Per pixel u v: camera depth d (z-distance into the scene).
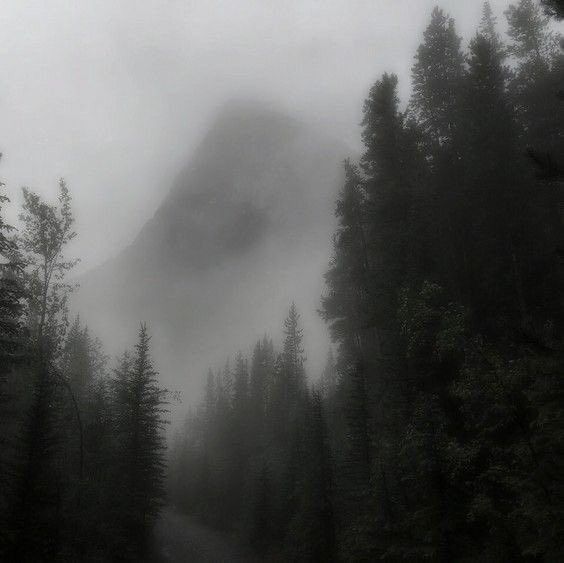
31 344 28.05
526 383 10.80
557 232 22.42
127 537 33.88
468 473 14.81
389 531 18.05
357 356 29.23
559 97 9.04
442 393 17.56
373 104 26.27
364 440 25.34
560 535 9.18
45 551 20.17
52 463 28.22
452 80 29.86
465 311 17.50
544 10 9.09
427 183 24.28
